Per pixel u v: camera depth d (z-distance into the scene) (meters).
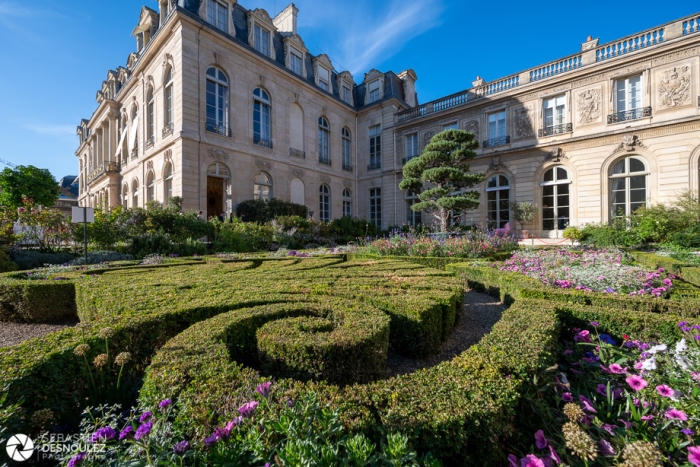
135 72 17.88
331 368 2.00
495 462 1.49
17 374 1.65
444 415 1.30
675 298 3.63
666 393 1.64
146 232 10.33
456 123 19.08
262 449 1.10
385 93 22.58
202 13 14.87
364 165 23.62
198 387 1.47
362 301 3.39
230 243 11.41
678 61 12.51
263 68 17.39
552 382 1.81
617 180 13.98
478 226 14.73
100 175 22.45
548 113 15.89
